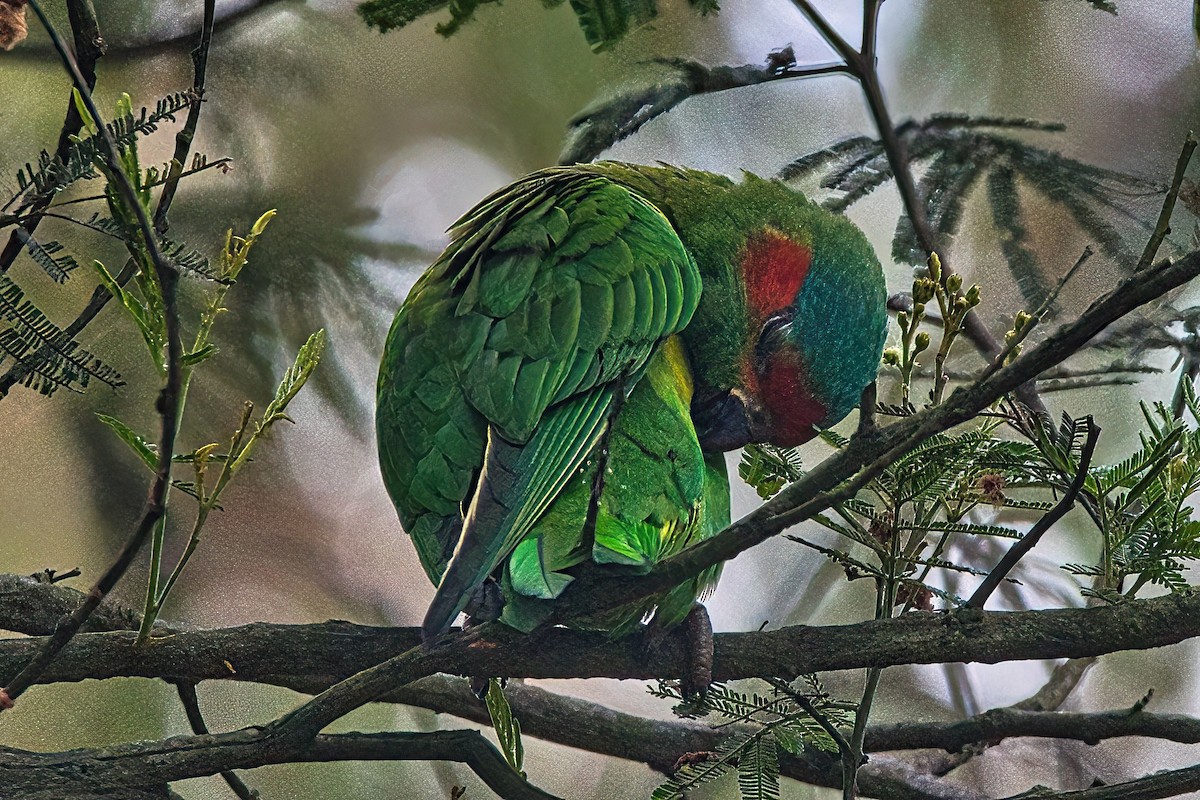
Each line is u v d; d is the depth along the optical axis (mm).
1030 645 7258
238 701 13164
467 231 8859
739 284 9422
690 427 8133
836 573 13766
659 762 9602
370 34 13273
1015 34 13586
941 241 10797
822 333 9430
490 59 13414
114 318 12461
